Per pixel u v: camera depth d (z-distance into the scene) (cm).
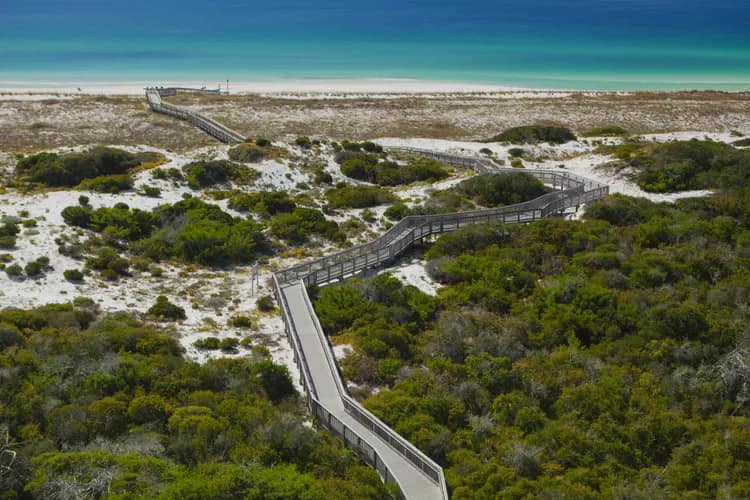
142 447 1659
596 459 1853
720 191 4228
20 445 1630
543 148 5972
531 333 2595
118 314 2534
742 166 4438
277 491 1466
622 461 1861
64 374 1994
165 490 1435
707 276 3097
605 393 2131
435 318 2781
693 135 6231
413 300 2878
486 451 1864
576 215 4031
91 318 2478
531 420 1998
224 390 2098
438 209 4116
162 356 2205
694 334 2539
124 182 4159
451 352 2439
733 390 2192
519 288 3014
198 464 1616
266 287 3038
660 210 3884
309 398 2066
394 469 1747
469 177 4947
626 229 3609
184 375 2081
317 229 3784
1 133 6103
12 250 3011
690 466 1808
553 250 3381
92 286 2828
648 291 2892
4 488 1441
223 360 2264
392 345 2475
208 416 1828
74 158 4488
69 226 3409
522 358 2419
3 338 2128
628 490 1661
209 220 3631
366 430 1917
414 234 3628
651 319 2609
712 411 2111
